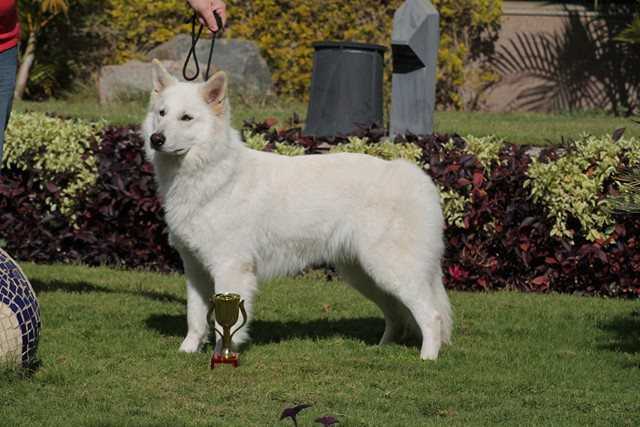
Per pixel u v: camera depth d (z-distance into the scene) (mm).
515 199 9570
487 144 9742
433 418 5344
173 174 6371
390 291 6562
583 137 10000
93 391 5633
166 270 10195
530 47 20094
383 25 18812
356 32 18766
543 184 9367
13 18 6684
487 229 9648
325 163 6664
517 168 9516
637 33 12289
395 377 6109
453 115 17891
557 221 9398
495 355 6773
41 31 18766
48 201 10203
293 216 6520
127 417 5148
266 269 6672
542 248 9664
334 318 8133
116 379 5887
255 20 18922
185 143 6223
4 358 5625
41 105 16609
